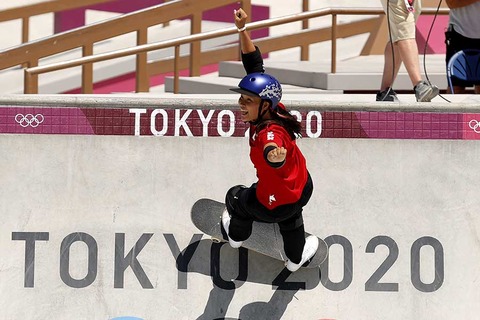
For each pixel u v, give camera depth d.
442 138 17.20
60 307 17.17
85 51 30.44
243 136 17.17
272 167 14.91
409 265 17.20
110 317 17.14
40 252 17.16
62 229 17.17
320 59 34.94
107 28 30.62
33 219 17.16
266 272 17.17
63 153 17.16
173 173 17.17
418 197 17.20
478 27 22.42
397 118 17.19
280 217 15.68
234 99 17.20
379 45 32.94
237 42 36.62
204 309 17.19
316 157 17.17
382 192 17.20
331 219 17.17
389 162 17.20
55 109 17.14
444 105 17.14
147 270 17.17
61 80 34.66
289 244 16.20
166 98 17.19
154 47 27.73
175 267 17.17
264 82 15.14
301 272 17.16
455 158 17.22
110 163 17.17
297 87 27.64
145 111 17.17
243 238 16.30
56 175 17.16
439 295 17.19
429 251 17.20
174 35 36.06
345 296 17.17
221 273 17.17
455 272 17.20
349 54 35.31
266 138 14.92
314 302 17.17
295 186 15.42
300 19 27.05
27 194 17.14
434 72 26.50
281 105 15.67
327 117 17.14
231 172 17.17
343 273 17.17
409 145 17.19
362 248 17.19
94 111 17.16
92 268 17.16
